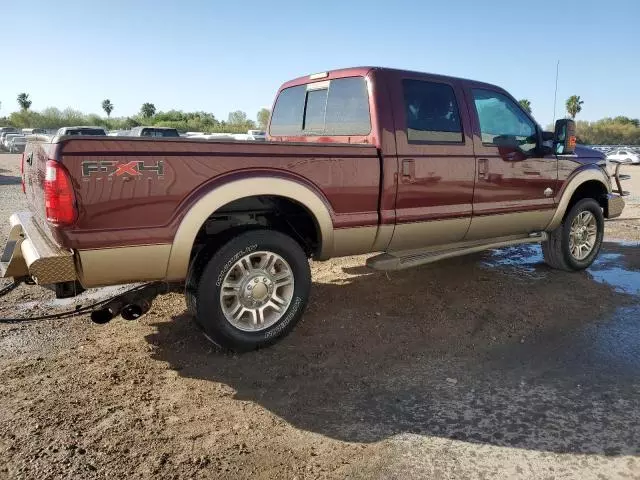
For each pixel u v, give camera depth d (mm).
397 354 3977
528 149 5441
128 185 3229
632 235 8656
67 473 2572
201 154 3455
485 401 3309
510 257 6996
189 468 2627
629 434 2951
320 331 4383
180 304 4945
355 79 4555
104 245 3215
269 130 6039
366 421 3074
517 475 2596
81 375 3584
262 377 3596
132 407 3188
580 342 4242
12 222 4285
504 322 4633
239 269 3820
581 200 6066
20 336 4227
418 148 4488
